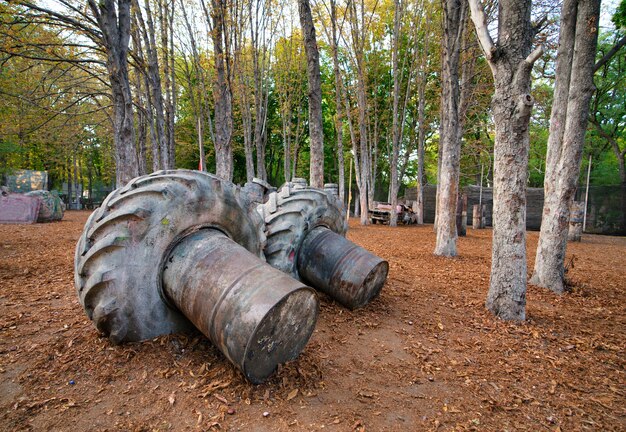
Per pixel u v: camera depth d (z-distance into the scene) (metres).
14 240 9.41
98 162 34.34
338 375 2.93
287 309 2.57
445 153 9.27
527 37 4.18
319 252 4.75
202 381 2.62
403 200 28.27
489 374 3.08
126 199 2.89
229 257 2.84
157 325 3.06
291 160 36.94
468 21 11.27
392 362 3.24
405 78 26.22
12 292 4.84
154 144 16.88
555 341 3.86
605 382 3.00
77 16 10.65
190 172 3.29
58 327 3.58
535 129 24.38
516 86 4.17
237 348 2.44
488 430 2.31
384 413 2.45
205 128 31.09
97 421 2.20
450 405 2.58
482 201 22.97
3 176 20.59
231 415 2.31
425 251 10.11
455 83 8.80
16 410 2.26
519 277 4.41
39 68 14.53
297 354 2.87
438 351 3.51
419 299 5.28
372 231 16.27
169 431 2.14
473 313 4.67
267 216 4.68
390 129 27.11
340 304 4.75
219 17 12.70
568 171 5.83
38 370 2.71
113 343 3.00
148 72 17.08
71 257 7.46
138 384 2.57
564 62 6.15
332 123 32.69
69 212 24.64
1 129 12.62
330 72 30.73
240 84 20.92
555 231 5.97
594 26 5.59
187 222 3.04
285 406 2.44
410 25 21.75
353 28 19.33
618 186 18.67
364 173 20.00
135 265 2.84
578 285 6.28
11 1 8.16
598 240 15.21
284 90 26.72
